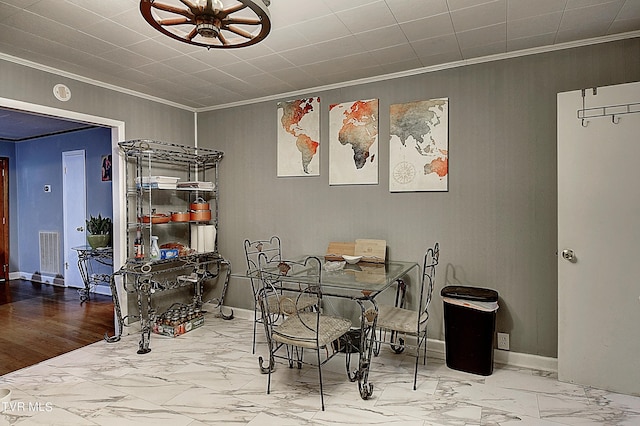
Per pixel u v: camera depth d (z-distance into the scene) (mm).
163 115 4121
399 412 2312
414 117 3295
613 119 2484
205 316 4305
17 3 2152
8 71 2887
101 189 5527
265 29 1796
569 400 2430
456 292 2873
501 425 2168
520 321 2953
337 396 2514
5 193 6434
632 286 2453
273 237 4043
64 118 3275
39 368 2955
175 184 3820
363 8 2254
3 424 2199
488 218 3047
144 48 2787
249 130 4164
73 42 2678
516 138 2941
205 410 2346
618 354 2502
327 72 3328
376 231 3488
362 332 2488
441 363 3033
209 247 4172
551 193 2840
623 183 2467
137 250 3660
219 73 3328
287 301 3166
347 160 3600
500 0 2178
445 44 2773
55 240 6090
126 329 3697
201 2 1683
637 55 2586
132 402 2443
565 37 2666
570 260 2621
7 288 5832
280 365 2998
